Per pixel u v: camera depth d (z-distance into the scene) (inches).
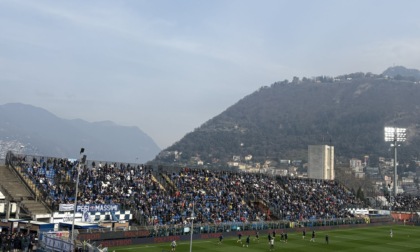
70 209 2790.4
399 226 5054.1
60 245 2007.9
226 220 3764.8
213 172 4854.8
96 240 2613.2
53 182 3169.3
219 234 3432.6
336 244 3294.8
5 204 2591.0
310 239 3550.7
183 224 3287.4
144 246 2795.3
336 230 4394.7
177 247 2837.1
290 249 2957.7
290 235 3804.1
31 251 2102.6
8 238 2068.2
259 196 4626.0
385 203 6466.5
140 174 3946.9
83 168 3555.6
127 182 3639.3
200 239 3270.2
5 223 2417.6
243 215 4013.3
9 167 3206.2
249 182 4987.7
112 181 3543.3
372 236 3922.2
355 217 5002.5
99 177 3496.6
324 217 4808.1
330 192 5861.2
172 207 3577.8
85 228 2549.2
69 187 3176.7
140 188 3627.0
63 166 3442.4
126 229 2842.0
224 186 4527.6
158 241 3009.4
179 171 4473.4
